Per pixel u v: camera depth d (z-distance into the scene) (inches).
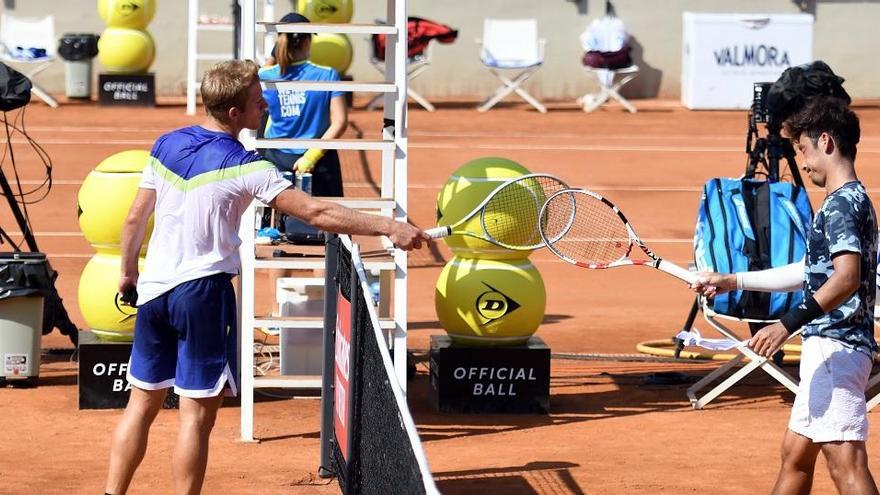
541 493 780.6
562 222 1016.9
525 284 978.7
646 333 1332.4
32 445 885.2
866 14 3368.6
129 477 704.4
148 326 692.1
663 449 890.1
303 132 1114.7
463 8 3336.6
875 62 3385.8
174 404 984.3
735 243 987.3
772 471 837.2
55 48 3223.4
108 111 2878.9
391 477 527.5
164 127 2667.3
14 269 1026.7
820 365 617.0
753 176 1144.8
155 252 691.4
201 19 2957.7
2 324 1032.8
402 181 898.1
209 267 681.0
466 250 980.6
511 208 962.1
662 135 2787.9
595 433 933.8
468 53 3351.4
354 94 3238.2
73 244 1803.6
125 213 973.2
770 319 965.2
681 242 1927.9
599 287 1612.9
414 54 2947.8
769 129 1125.7
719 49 3189.0
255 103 701.9
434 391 1005.2
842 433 613.0
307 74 1120.8
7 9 3221.0
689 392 1031.6
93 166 2285.9
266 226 1048.8
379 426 576.4
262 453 874.8
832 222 604.7
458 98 3358.8
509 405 988.6
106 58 2915.8
